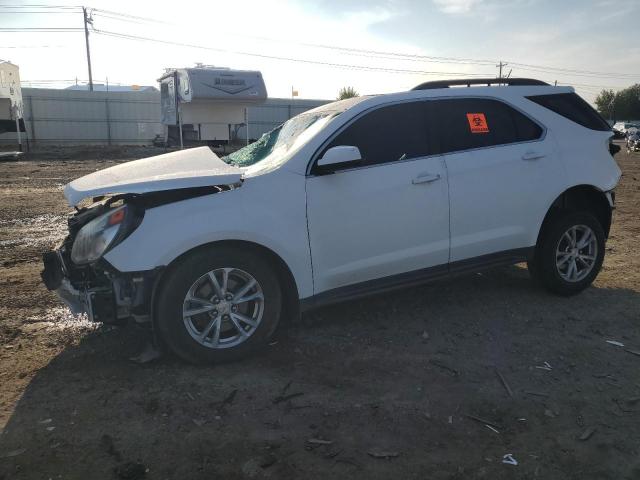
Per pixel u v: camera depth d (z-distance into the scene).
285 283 3.98
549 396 3.36
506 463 2.73
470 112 4.61
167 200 3.66
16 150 29.12
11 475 2.62
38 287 5.42
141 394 3.36
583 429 3.02
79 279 3.88
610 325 4.44
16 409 3.19
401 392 3.40
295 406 3.24
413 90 4.48
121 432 2.97
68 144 35.81
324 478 2.62
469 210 4.47
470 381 3.54
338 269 4.05
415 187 4.23
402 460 2.75
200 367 3.71
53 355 3.91
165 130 28.80
